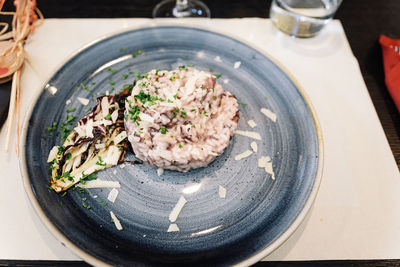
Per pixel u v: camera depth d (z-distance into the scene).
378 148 0.30
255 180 0.27
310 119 0.28
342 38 0.37
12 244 0.23
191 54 0.34
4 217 0.24
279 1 0.35
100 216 0.24
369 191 0.27
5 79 0.30
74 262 0.23
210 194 0.26
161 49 0.33
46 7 0.37
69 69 0.30
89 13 0.37
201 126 0.26
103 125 0.27
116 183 0.26
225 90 0.31
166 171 0.27
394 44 0.36
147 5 0.39
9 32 0.33
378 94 0.34
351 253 0.24
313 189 0.24
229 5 0.39
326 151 0.29
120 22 0.37
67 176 0.25
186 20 0.37
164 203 0.26
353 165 0.29
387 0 0.41
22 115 0.29
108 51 0.32
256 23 0.37
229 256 0.22
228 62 0.33
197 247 0.23
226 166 0.27
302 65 0.35
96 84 0.31
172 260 0.22
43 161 0.26
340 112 0.32
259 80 0.32
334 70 0.34
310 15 0.35
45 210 0.22
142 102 0.26
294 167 0.27
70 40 0.35
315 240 0.25
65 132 0.28
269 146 0.29
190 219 0.25
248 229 0.24
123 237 0.24
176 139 0.26
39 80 0.31
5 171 0.26
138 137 0.25
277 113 0.30
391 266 0.24
